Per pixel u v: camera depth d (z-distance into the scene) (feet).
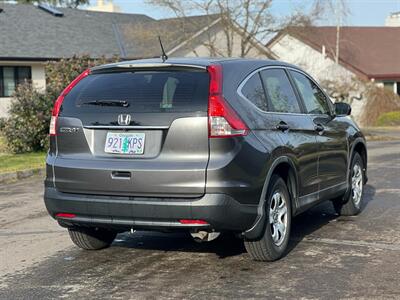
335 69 128.47
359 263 20.86
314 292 17.94
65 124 20.39
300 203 22.85
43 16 102.22
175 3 87.40
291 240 24.31
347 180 27.53
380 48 142.51
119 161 19.31
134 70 20.56
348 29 147.02
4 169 46.21
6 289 18.90
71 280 19.69
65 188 20.10
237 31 86.38
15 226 28.25
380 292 17.90
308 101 25.02
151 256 22.33
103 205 19.35
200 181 18.43
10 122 56.59
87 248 23.08
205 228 18.76
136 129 19.33
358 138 28.73
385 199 33.09
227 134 18.67
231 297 17.63
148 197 18.92
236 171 18.75
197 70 19.67
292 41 127.75
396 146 69.97
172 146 18.89
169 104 19.17
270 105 21.57
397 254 21.95
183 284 18.94
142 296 17.90
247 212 19.16
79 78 21.33
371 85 116.06
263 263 21.04
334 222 27.58
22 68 91.76
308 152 23.11
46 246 24.23
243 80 20.52
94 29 103.40
